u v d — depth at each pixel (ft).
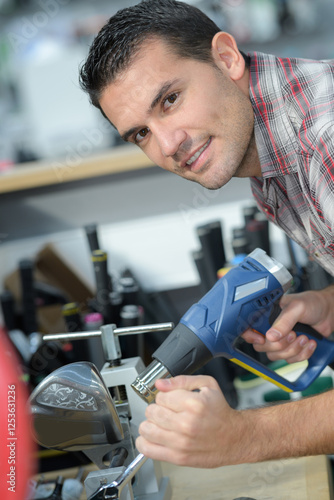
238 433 2.68
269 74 3.32
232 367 4.69
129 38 3.12
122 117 3.27
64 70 8.13
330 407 2.81
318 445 2.78
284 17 9.83
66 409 2.76
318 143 2.95
